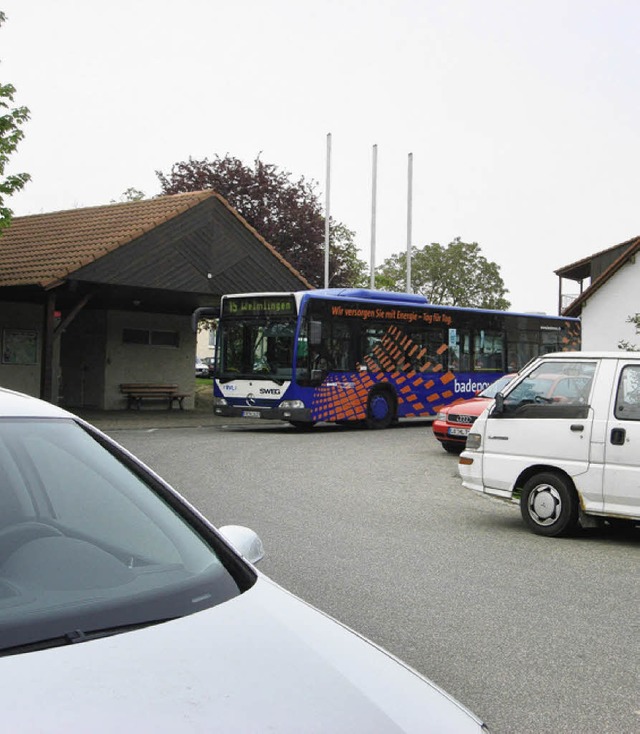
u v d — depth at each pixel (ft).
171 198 86.53
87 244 78.33
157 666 8.16
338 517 34.63
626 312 131.13
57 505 10.64
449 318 82.84
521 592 23.98
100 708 7.43
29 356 84.94
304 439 66.80
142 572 9.88
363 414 75.20
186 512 11.37
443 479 46.50
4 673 7.78
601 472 30.48
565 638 20.15
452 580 25.09
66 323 77.56
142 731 7.21
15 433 11.23
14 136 58.18
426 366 80.59
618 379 30.68
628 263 131.03
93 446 11.81
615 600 23.40
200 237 83.25
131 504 11.09
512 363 88.84
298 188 145.69
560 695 16.76
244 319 72.28
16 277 74.23
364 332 75.20
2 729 7.03
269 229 140.46
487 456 33.06
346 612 21.66
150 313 95.35
